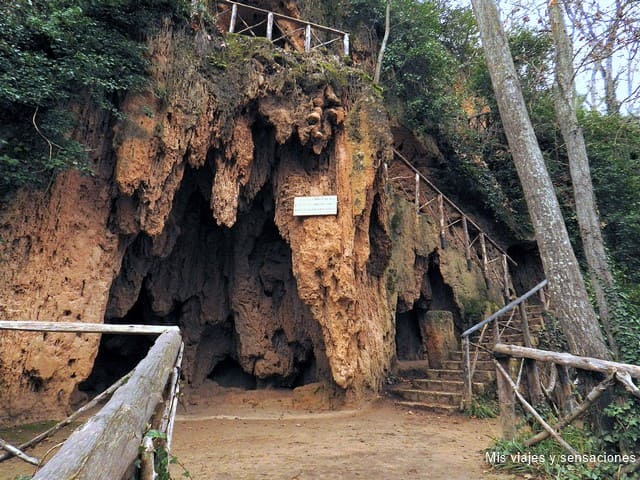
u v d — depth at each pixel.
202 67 7.32
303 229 7.78
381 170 8.14
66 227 6.44
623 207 13.24
